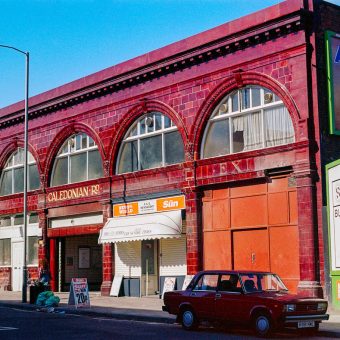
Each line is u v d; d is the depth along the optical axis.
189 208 25.33
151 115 28.12
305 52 21.88
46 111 33.94
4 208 37.06
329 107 21.81
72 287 23.16
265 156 22.75
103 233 28.58
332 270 20.27
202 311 16.36
